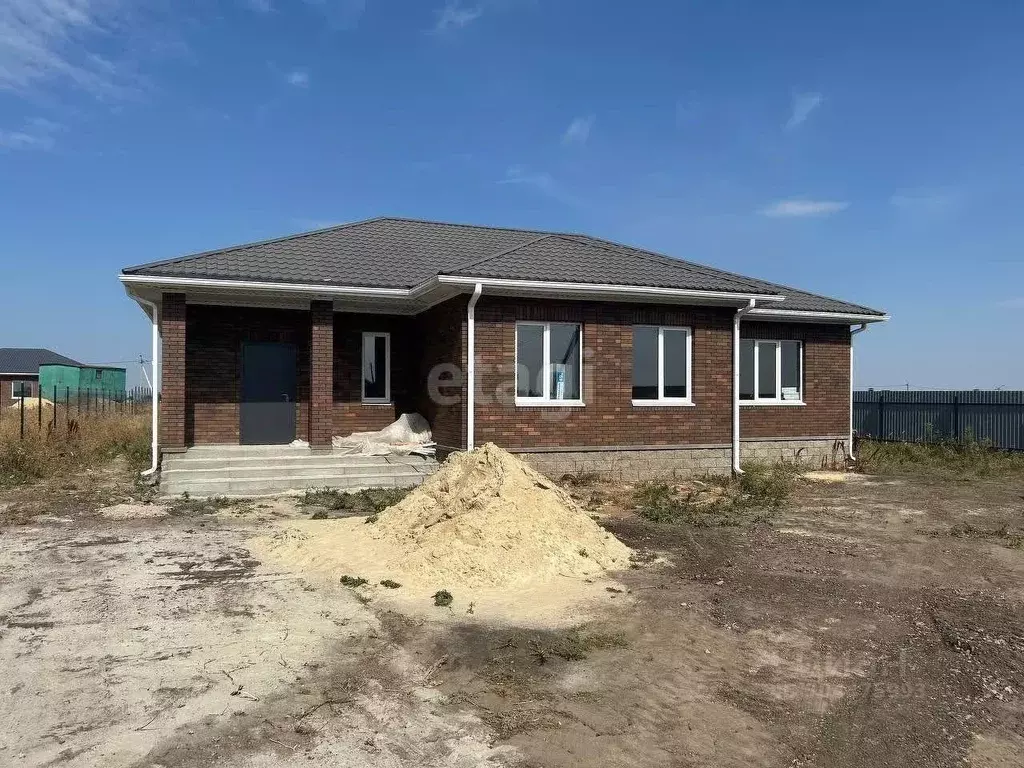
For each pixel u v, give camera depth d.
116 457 15.48
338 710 4.23
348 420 14.58
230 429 13.90
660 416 13.89
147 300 13.16
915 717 4.30
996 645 5.47
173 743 3.80
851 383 17.03
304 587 6.61
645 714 4.26
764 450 16.03
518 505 7.68
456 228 18.09
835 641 5.50
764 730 4.10
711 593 6.64
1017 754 3.91
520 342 13.01
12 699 4.27
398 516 8.32
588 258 14.10
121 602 6.08
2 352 54.69
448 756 3.74
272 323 14.10
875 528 9.74
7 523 9.17
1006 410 19.22
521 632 5.56
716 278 14.38
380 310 14.48
